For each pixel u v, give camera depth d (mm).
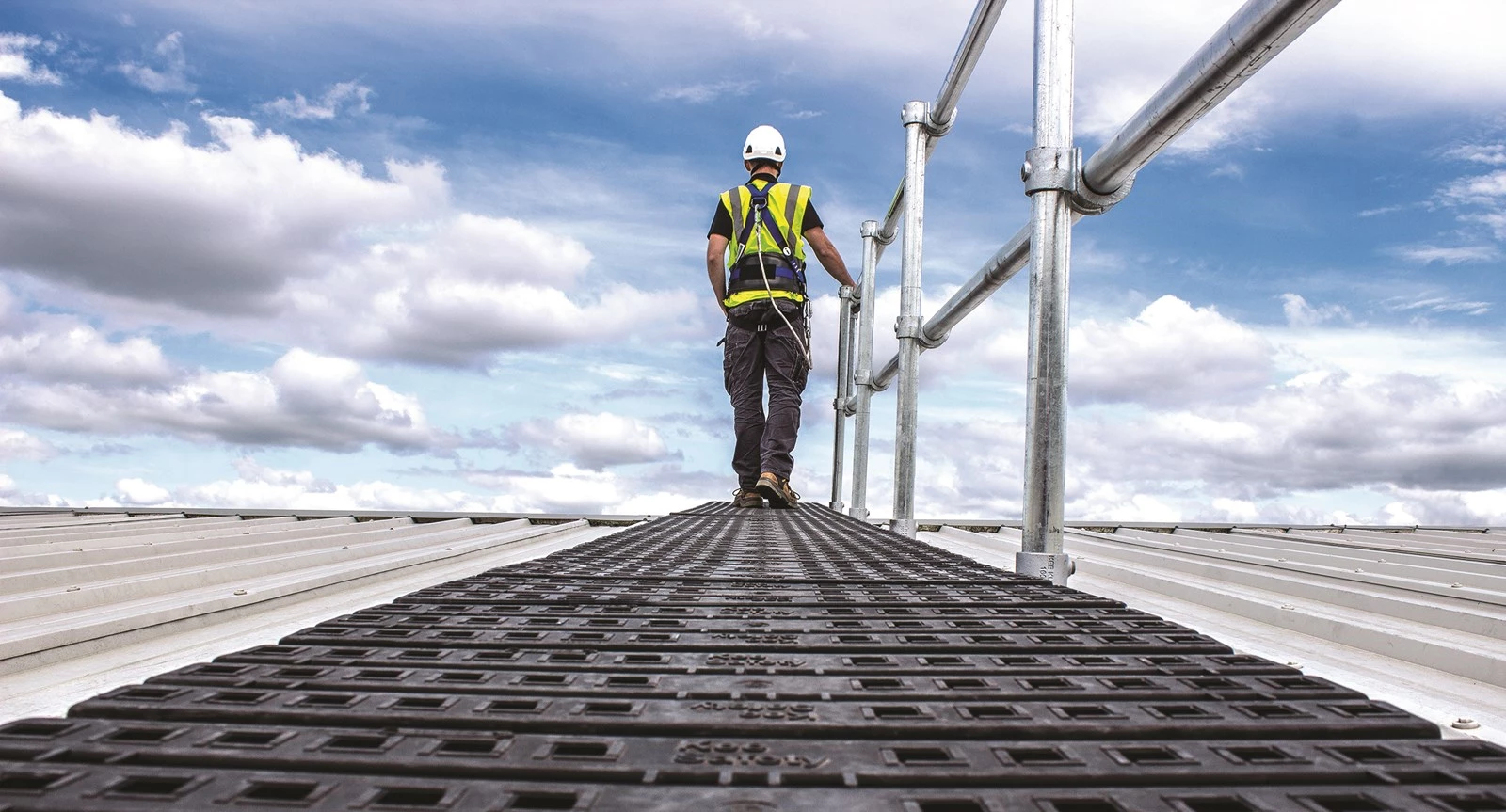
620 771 863
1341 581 3078
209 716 1038
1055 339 2934
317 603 2383
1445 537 6488
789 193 6328
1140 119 2559
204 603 1976
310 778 835
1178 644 1552
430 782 832
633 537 3867
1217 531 7133
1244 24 2084
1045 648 1502
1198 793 842
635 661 1386
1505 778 893
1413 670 1742
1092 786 874
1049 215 2980
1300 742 991
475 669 1308
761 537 3988
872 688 1210
